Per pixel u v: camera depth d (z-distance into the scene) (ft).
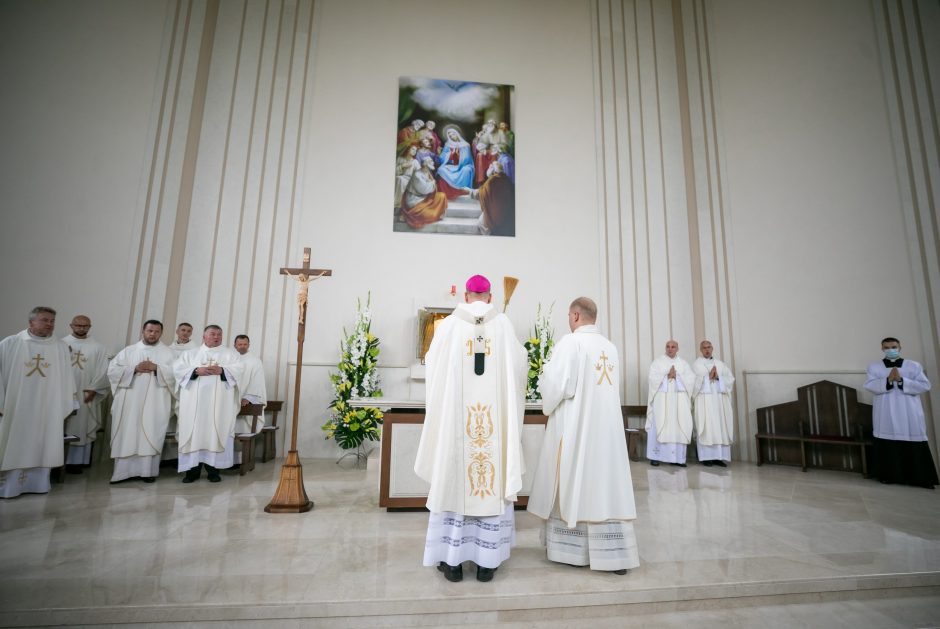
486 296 10.88
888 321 22.81
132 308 23.53
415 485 14.83
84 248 23.26
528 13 30.86
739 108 28.50
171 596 8.57
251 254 26.05
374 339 24.89
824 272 24.81
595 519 9.88
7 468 15.31
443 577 9.63
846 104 25.03
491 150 28.96
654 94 30.71
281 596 8.65
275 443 24.71
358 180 27.71
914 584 9.98
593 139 29.96
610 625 8.70
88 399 19.63
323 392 25.50
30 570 9.64
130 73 24.94
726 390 24.81
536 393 24.50
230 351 20.39
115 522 12.94
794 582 9.59
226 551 10.90
